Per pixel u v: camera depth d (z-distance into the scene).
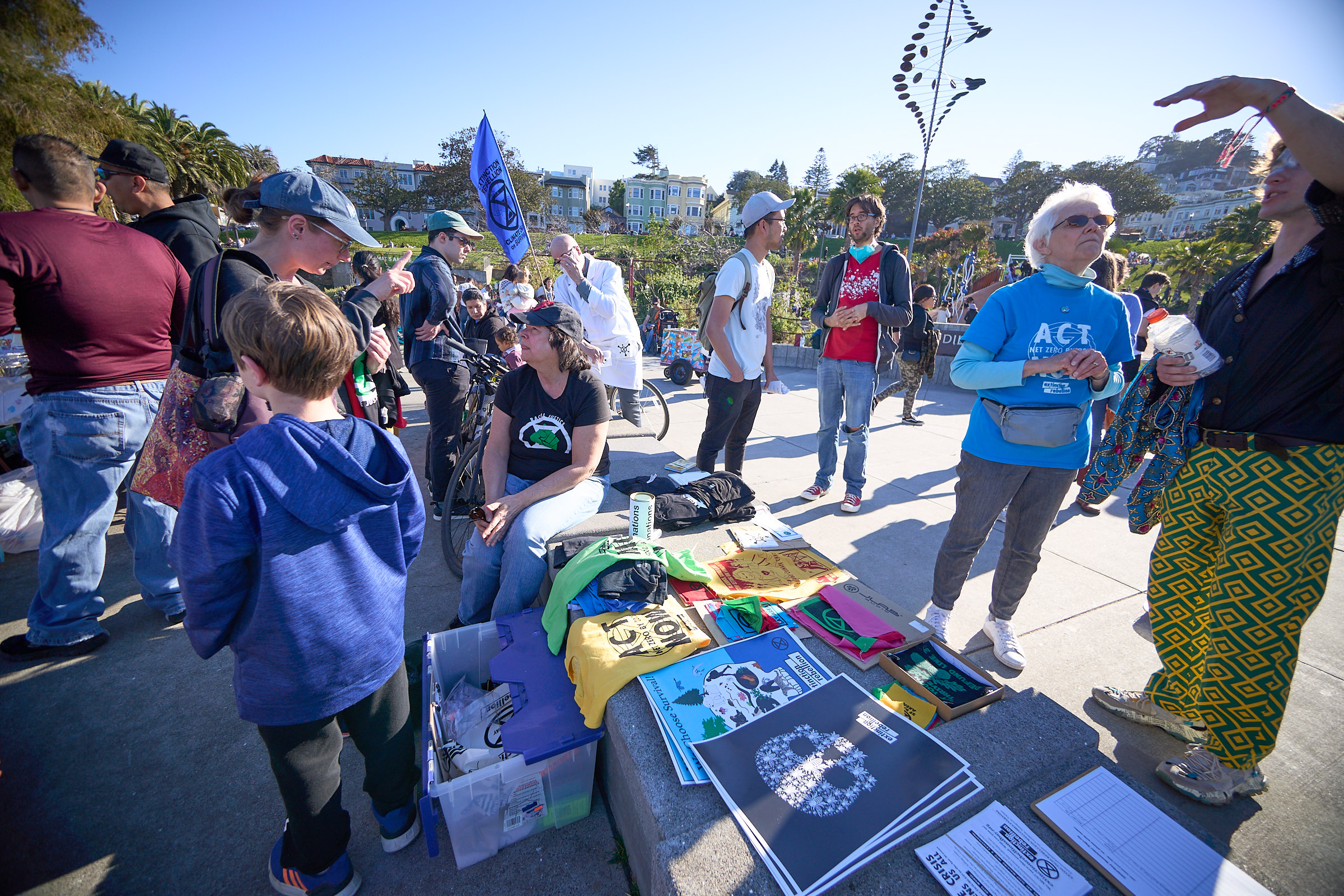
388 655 1.49
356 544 1.38
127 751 2.09
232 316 1.22
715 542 2.67
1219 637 1.67
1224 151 1.74
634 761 1.48
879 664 1.87
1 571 3.20
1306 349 1.50
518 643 2.12
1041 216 2.14
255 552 1.24
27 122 12.58
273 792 1.97
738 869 1.20
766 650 1.89
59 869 1.68
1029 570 2.40
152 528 2.63
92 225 2.33
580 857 1.74
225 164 38.66
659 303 13.23
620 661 1.75
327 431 1.34
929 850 1.26
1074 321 2.10
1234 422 1.67
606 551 2.17
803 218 44.25
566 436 2.59
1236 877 1.23
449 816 1.61
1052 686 2.38
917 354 6.21
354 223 2.09
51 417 2.34
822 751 1.48
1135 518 2.14
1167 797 1.86
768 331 3.61
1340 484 1.51
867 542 3.58
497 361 4.09
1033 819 1.36
